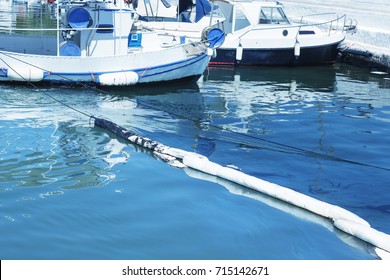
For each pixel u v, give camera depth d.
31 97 14.73
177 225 7.83
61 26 17.30
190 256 7.00
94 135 11.74
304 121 14.02
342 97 17.00
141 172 9.79
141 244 7.25
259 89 17.77
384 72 21.52
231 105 15.38
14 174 9.39
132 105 14.66
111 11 15.99
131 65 16.09
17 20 29.89
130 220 7.92
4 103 14.00
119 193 8.84
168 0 25.48
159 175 9.69
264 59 21.75
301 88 18.17
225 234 7.63
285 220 8.13
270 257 7.09
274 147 11.83
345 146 12.12
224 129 13.02
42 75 15.52
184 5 23.45
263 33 21.52
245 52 21.53
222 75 19.92
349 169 10.63
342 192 9.50
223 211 8.36
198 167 9.97
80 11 15.52
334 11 27.06
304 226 7.96
